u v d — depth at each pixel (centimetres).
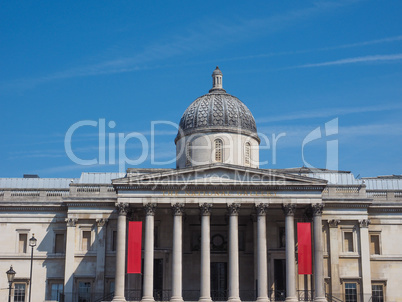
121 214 8400
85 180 10275
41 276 9562
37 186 10669
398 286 9425
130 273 8219
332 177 10206
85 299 9219
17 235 9712
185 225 9412
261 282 8219
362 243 9294
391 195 9744
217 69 10306
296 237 9056
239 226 9388
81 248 9375
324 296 8238
